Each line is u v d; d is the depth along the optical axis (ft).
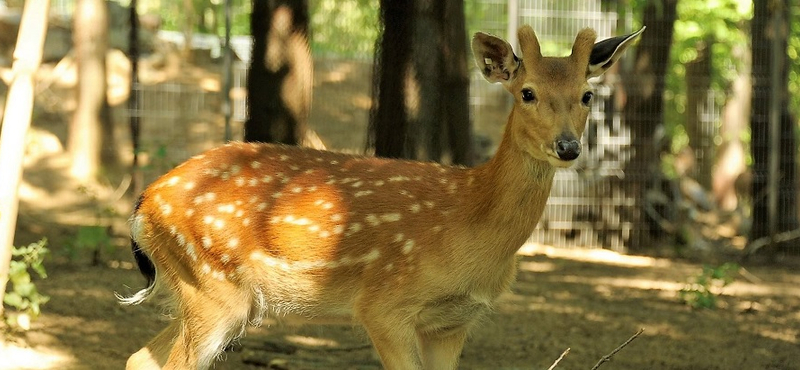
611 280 45.39
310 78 37.52
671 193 57.72
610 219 55.16
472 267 20.77
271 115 36.81
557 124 20.01
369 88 66.23
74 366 26.00
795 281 48.11
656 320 37.27
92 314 31.50
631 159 55.57
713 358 32.01
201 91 72.08
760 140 55.42
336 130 63.82
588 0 54.65
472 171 21.38
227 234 21.72
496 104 61.16
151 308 32.94
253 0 37.32
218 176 22.15
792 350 33.60
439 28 32.58
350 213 21.44
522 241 20.88
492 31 57.72
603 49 21.61
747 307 40.57
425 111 32.40
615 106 55.52
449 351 22.11
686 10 65.51
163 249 22.41
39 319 30.04
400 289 20.95
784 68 55.06
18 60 26.73
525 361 30.04
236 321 22.13
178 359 22.20
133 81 52.47
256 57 37.06
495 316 36.01
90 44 62.39
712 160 73.20
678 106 75.10
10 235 26.96
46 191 57.93
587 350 31.96
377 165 22.29
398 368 21.04
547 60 20.88
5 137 26.68
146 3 89.45
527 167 20.52
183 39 80.18
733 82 71.87
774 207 54.24
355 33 61.26
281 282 21.86
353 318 21.90
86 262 40.22
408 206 21.29
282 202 21.76
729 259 54.13
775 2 54.44
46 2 26.94
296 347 28.96
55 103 71.36
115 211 45.06
